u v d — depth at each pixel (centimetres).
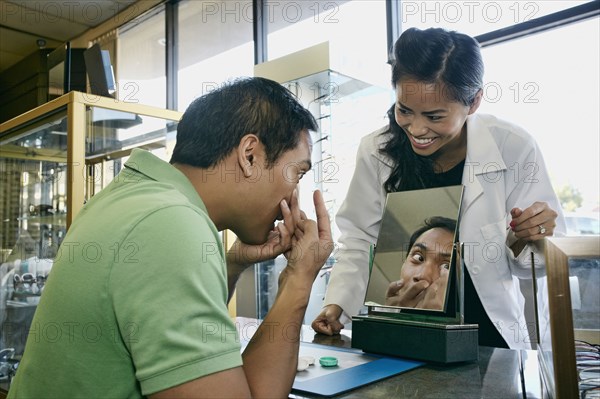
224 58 384
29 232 225
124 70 459
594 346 62
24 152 228
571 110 218
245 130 78
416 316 102
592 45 214
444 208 105
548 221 116
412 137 149
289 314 77
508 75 231
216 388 58
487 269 147
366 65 253
